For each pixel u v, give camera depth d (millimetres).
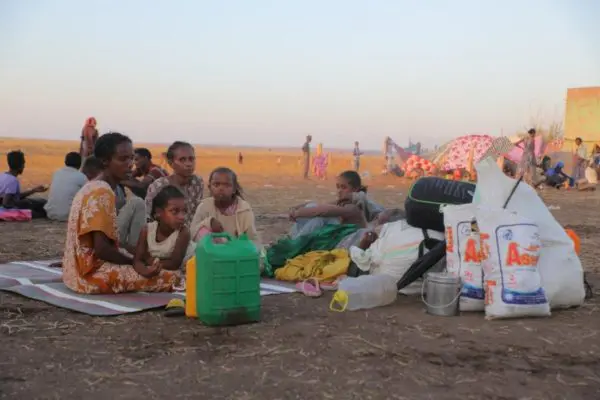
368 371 3891
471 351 4289
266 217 13008
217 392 3549
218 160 56469
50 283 6121
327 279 6355
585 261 8141
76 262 5684
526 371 3928
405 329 4801
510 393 3586
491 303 5086
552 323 5016
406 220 6297
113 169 5852
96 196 5539
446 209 5508
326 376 3805
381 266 6129
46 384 3635
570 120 37031
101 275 5625
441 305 5211
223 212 6418
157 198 5754
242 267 4816
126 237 6230
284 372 3857
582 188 24031
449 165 28719
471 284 5297
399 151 33156
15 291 5758
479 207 5324
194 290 4969
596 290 6312
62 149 62531
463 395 3551
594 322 5059
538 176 23734
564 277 5395
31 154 49188
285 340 4473
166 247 5805
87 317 4992
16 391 3527
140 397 3471
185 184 7113
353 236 6844
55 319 4934
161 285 5801
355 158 34906
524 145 23219
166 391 3555
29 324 4789
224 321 4785
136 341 4406
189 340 4445
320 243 6980
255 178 30672
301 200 17797
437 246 5750
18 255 8094
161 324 4824
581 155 26469
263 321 4969
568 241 5547
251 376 3785
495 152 12008
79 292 5664
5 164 34594
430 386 3672
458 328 4844
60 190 11555
